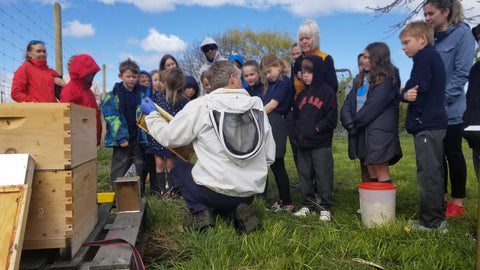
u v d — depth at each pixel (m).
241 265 2.34
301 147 3.67
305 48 4.16
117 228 2.55
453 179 3.57
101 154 7.02
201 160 2.75
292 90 4.24
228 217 3.01
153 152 4.33
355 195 4.64
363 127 3.73
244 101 2.76
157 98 4.50
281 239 2.65
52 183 2.00
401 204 4.05
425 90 3.00
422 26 3.12
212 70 2.95
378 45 3.54
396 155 3.56
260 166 2.86
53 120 2.00
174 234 3.00
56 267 1.97
